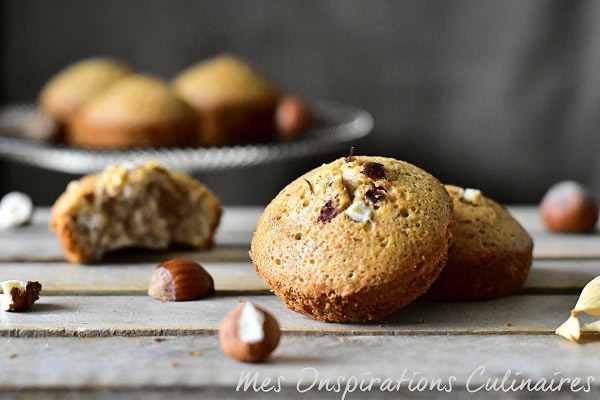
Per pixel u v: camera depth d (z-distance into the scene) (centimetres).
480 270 53
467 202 54
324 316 50
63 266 58
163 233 60
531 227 65
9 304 52
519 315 52
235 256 60
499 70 87
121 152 74
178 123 77
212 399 46
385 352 48
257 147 75
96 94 82
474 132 88
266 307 52
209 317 52
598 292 50
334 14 88
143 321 51
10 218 65
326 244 50
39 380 47
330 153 90
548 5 86
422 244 49
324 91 89
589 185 88
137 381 46
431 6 87
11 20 89
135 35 90
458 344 49
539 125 88
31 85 90
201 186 60
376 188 50
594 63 86
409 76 88
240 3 89
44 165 84
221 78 81
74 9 89
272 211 52
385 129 89
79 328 50
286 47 89
